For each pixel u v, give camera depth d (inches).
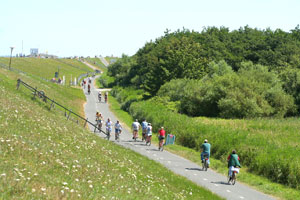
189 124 1529.3
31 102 1273.4
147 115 1929.1
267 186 841.5
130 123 2021.4
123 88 3964.1
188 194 627.5
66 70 6200.8
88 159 569.9
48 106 1423.5
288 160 923.4
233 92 2190.0
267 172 950.4
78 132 965.2
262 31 5580.7
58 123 935.0
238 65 3799.2
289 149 1050.1
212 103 2292.1
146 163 880.9
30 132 596.7
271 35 4899.1
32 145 495.5
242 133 1296.8
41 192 320.5
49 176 382.0
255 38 4744.1
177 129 1530.5
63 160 483.2
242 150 1101.1
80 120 1699.1
